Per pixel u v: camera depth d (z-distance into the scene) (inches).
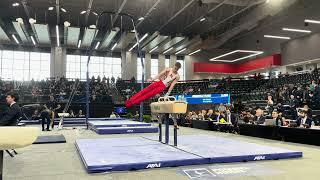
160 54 1342.3
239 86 1055.6
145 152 223.0
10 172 179.2
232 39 1117.7
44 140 334.0
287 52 1112.8
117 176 166.9
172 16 844.6
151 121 754.8
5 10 884.0
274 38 1087.0
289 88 737.6
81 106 863.7
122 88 1077.8
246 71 1302.9
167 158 196.9
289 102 627.2
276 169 185.0
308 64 1067.9
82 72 1279.5
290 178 162.9
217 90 1028.5
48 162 211.6
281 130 360.2
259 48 1221.7
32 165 200.5
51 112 589.0
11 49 1208.2
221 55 1250.6
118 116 871.7
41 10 874.1
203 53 1365.7
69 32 961.5
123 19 940.0
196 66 1325.0
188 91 1024.2
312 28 928.9
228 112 512.7
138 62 1321.4
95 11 876.6
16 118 238.7
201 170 180.9
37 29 914.1
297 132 337.1
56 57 1213.1
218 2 680.4
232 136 416.8
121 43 1141.7
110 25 983.6
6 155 242.1
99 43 1159.0
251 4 690.2
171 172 176.1
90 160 190.2
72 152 259.4
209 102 744.3
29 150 271.1
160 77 303.7
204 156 204.2
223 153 217.0
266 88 945.5
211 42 1044.5
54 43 1195.3
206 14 793.6
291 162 208.7
